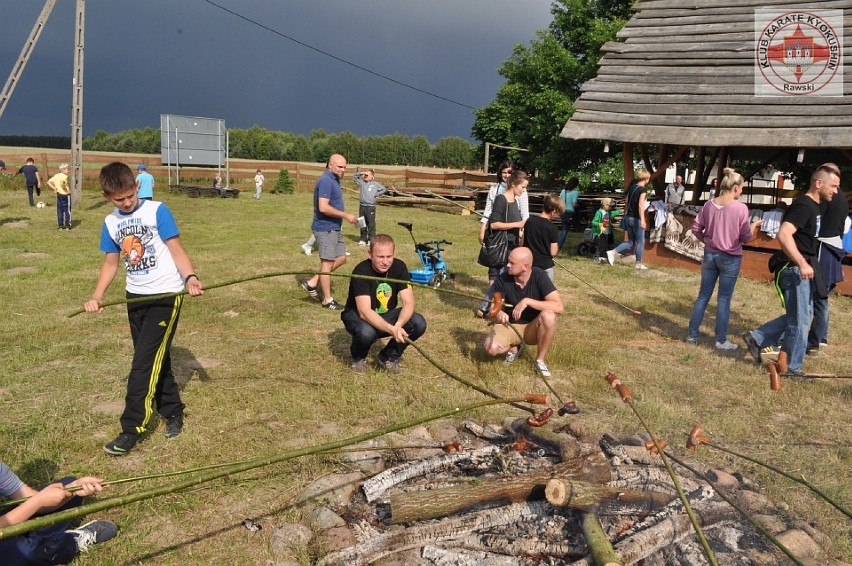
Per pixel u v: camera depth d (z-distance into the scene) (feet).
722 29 43.06
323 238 26.81
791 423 16.47
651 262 41.68
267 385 17.98
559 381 18.97
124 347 21.39
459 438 14.87
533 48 96.27
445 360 20.56
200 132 105.29
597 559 9.56
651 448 12.56
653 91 42.14
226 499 12.12
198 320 24.98
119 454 13.62
